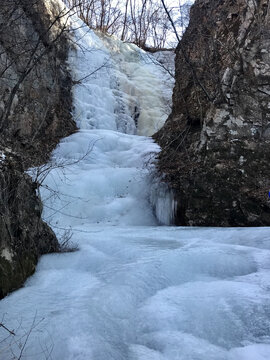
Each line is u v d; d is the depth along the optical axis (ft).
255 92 26.99
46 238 14.06
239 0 31.73
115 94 51.44
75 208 26.76
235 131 26.99
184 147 30.48
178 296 10.71
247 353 8.06
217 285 11.36
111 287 10.76
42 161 28.73
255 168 25.45
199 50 35.01
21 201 12.60
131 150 36.70
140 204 28.25
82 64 46.96
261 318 9.24
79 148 35.60
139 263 12.79
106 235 18.94
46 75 36.04
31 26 30.96
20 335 8.39
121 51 59.93
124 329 9.10
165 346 8.48
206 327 9.14
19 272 11.42
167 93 56.90
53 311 9.46
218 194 25.29
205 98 31.89
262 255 14.10
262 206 23.73
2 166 11.84
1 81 26.27
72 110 42.34
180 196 26.43
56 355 7.75
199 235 19.13
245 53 27.73
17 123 29.81
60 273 12.43
